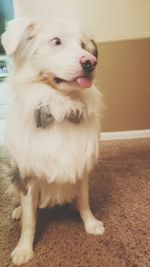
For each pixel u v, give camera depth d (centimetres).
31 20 111
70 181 116
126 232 127
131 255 114
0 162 153
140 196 156
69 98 111
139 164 196
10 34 108
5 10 260
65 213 145
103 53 238
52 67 105
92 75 107
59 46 109
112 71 242
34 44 109
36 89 109
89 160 119
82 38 116
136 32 235
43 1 228
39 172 112
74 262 112
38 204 127
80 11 228
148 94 248
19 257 114
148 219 136
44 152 110
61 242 123
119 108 251
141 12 230
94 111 118
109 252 116
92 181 175
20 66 112
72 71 102
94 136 119
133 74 243
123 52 238
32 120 110
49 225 136
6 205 152
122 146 232
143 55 239
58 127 112
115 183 172
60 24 112
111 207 147
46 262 113
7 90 118
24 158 112
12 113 115
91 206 149
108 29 233
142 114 253
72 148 113
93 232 127
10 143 116
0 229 134
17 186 120
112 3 227
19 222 138
